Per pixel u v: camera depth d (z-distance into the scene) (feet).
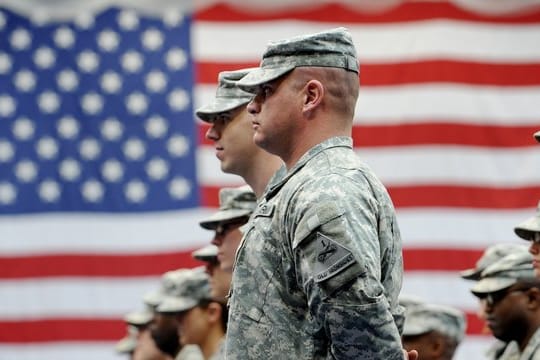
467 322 92.27
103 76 99.25
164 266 97.25
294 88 31.09
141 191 98.07
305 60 31.04
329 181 29.25
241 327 29.78
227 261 48.37
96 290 97.30
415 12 97.40
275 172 40.11
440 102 96.02
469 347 91.81
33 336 96.89
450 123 95.81
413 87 96.12
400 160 95.20
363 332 27.94
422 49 96.73
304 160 30.66
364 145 95.45
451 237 94.27
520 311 49.80
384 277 30.07
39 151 99.19
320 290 28.19
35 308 97.25
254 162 40.40
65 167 98.84
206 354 60.70
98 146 98.84
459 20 97.25
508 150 95.66
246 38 98.43
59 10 100.32
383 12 97.71
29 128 99.40
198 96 98.27
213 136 40.96
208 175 97.60
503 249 55.72
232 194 48.19
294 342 29.37
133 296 97.19
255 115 31.68
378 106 96.02
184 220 97.35
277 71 31.07
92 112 99.09
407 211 94.58
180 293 61.16
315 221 28.48
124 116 98.84
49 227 98.32
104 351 96.89
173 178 97.81
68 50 99.96
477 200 94.84
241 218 47.88
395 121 95.76
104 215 98.02
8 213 98.58
